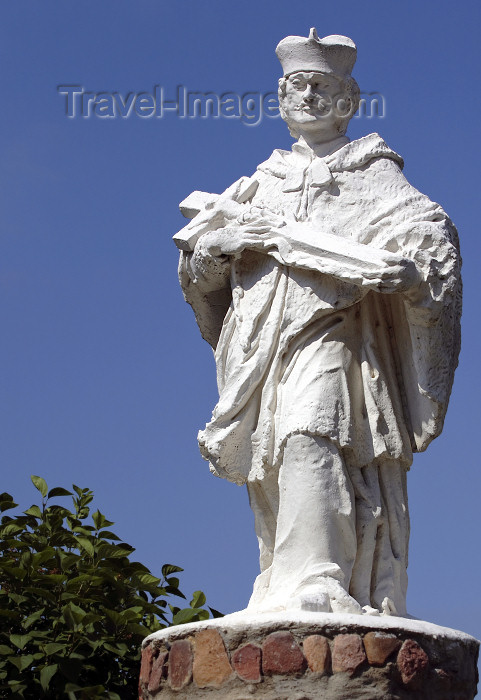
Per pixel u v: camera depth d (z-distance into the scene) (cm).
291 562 525
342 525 527
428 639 498
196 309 605
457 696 504
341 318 552
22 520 687
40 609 632
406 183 583
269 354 554
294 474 530
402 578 545
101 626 622
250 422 557
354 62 605
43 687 586
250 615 503
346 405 538
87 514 713
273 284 561
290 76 597
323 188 578
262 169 604
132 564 661
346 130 610
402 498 550
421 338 545
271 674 488
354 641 486
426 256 542
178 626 521
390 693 484
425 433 552
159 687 519
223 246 567
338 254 541
